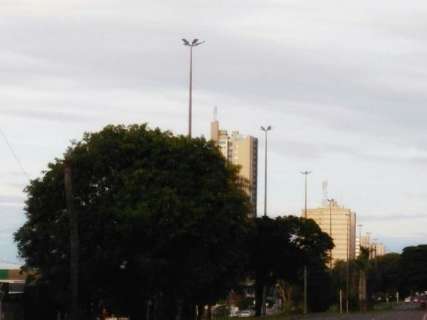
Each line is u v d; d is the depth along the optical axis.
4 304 47.97
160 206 47.06
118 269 49.22
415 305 158.38
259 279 92.75
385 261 184.75
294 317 82.81
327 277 119.06
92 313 51.78
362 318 82.31
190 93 67.50
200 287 52.84
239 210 51.59
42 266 48.81
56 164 49.44
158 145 49.53
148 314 53.47
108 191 47.88
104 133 49.91
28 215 49.50
